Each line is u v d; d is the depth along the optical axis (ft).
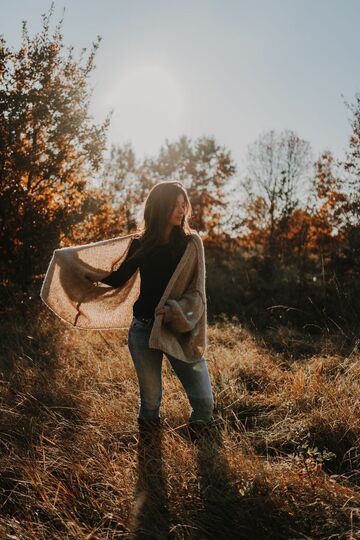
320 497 8.63
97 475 9.67
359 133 29.30
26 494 9.33
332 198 31.32
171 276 9.91
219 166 55.06
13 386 14.43
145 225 10.15
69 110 25.45
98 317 11.55
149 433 10.30
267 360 17.25
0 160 24.61
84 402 13.08
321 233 39.14
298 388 13.44
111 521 8.62
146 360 10.10
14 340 19.21
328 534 7.90
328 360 16.39
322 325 23.77
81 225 27.78
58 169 25.76
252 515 8.41
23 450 10.66
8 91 25.02
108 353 17.84
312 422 11.60
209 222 54.90
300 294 27.20
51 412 12.12
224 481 9.16
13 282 25.54
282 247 45.96
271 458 10.36
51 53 25.13
